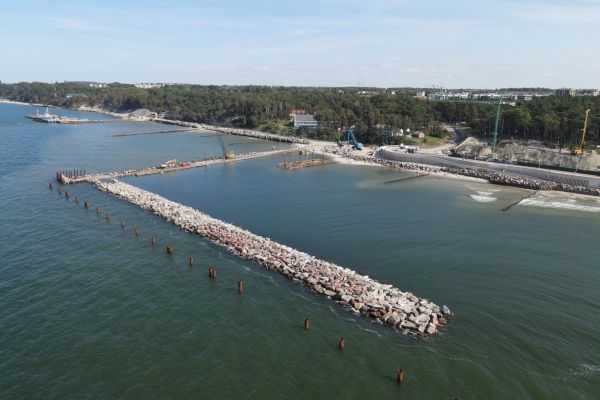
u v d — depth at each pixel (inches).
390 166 6899.6
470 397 1809.8
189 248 3262.8
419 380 1895.9
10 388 1824.6
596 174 5561.0
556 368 1998.0
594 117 7121.1
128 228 3678.6
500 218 4197.8
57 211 4111.7
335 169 6712.6
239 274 2847.0
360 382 1881.2
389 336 2194.9
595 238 3659.0
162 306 2448.3
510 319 2380.7
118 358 2014.0
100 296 2541.8
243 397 1795.0
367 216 4202.8
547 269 3031.5
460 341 2167.8
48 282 2696.9
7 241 3321.9
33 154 7239.2
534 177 5738.2
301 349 2089.1
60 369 1940.2
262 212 4333.2
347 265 3051.2
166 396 1795.0
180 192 5152.6
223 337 2174.0
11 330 2202.3
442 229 3841.0
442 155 7003.0
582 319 2402.8
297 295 2578.7
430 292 2667.3
